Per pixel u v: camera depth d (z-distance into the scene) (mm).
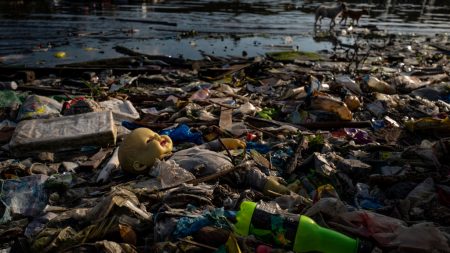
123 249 3949
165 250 3885
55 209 5211
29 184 5797
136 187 5652
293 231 3930
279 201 5051
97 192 5742
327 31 26438
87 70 14039
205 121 8570
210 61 16453
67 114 8656
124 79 12922
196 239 4070
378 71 14352
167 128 8133
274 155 6809
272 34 24469
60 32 22031
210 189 5375
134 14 30391
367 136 8047
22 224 5008
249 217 4133
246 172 5906
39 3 34406
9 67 13711
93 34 21953
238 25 27062
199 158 6258
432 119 7949
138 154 6105
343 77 11906
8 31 21500
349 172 6008
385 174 5871
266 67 14594
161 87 12250
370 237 4059
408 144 7605
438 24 31875
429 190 5254
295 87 11445
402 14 38281
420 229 3908
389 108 9727
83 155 7109
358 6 44188
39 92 11375
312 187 5738
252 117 8820
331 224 4305
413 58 17703
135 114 9109
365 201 5336
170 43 20641
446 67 15602
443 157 6219
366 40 23391
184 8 35062
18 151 6980
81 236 4148
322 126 8570
